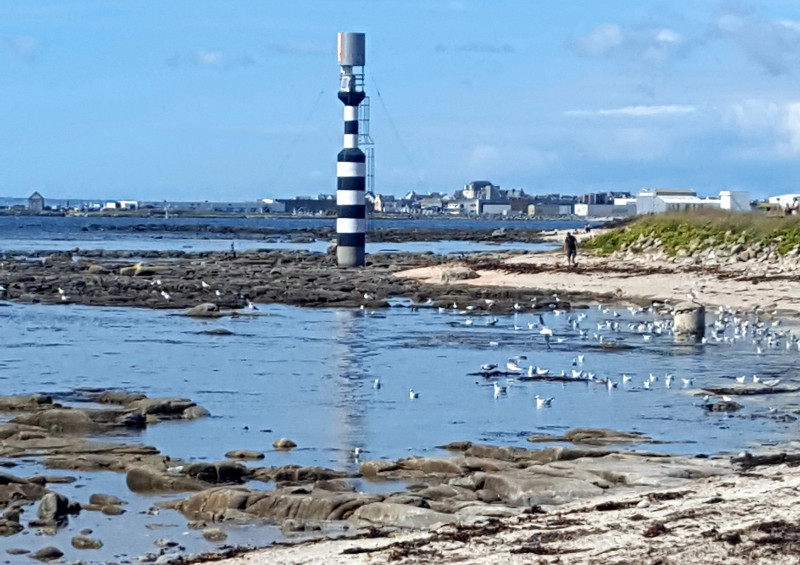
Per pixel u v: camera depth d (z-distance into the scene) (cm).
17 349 4634
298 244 15938
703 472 2406
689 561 1633
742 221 8331
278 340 4997
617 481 2353
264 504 2169
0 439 2802
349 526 2061
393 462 2516
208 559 1847
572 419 3152
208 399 3497
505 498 2217
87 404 3366
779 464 2500
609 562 1642
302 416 3216
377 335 5188
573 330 5338
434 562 1692
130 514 2175
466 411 3278
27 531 2062
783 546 1698
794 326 5331
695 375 3944
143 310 6328
